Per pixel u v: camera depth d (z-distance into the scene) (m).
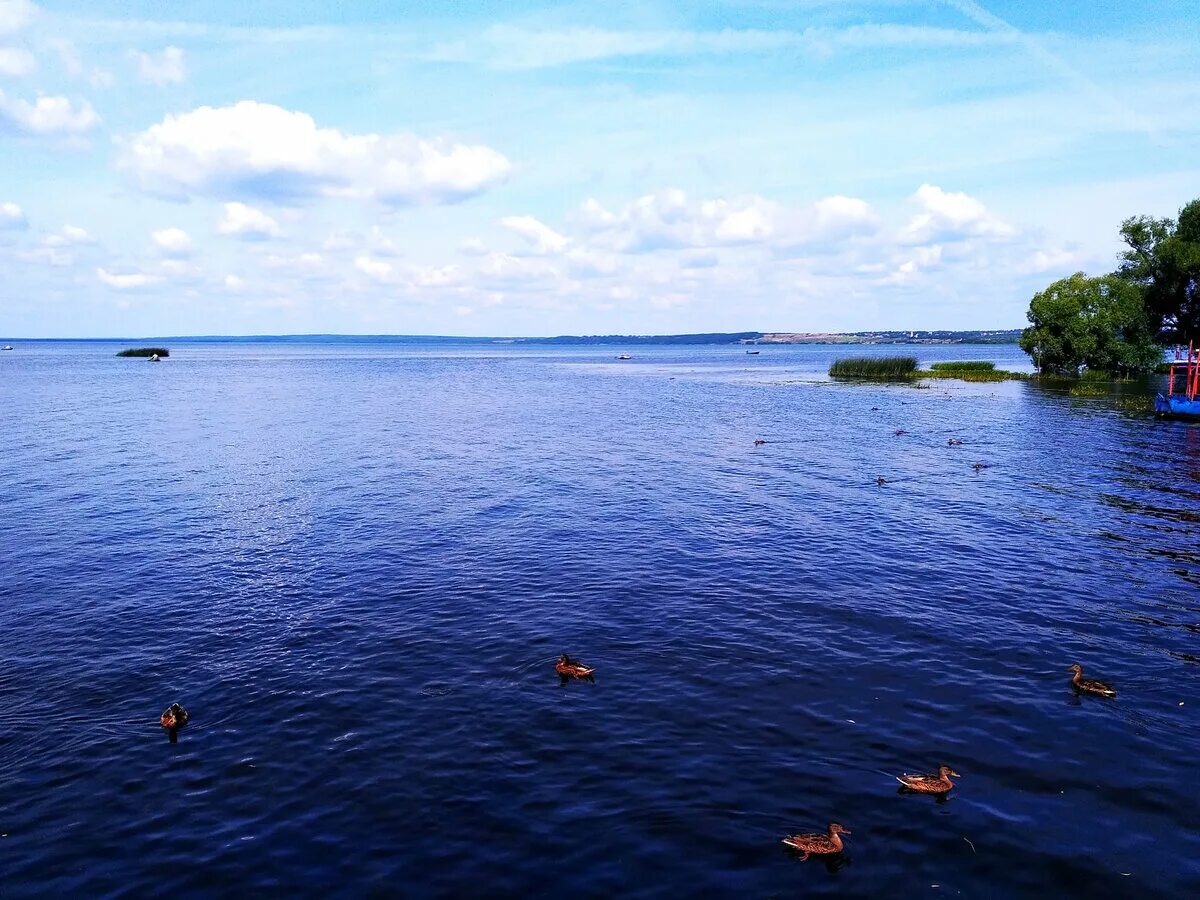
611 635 23.55
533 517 37.41
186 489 43.66
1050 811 15.41
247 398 103.25
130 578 28.72
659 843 14.58
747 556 31.08
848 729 18.28
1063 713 18.95
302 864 14.09
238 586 27.89
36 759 17.25
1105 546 32.19
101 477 46.84
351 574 29.14
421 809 15.54
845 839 14.64
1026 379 130.88
